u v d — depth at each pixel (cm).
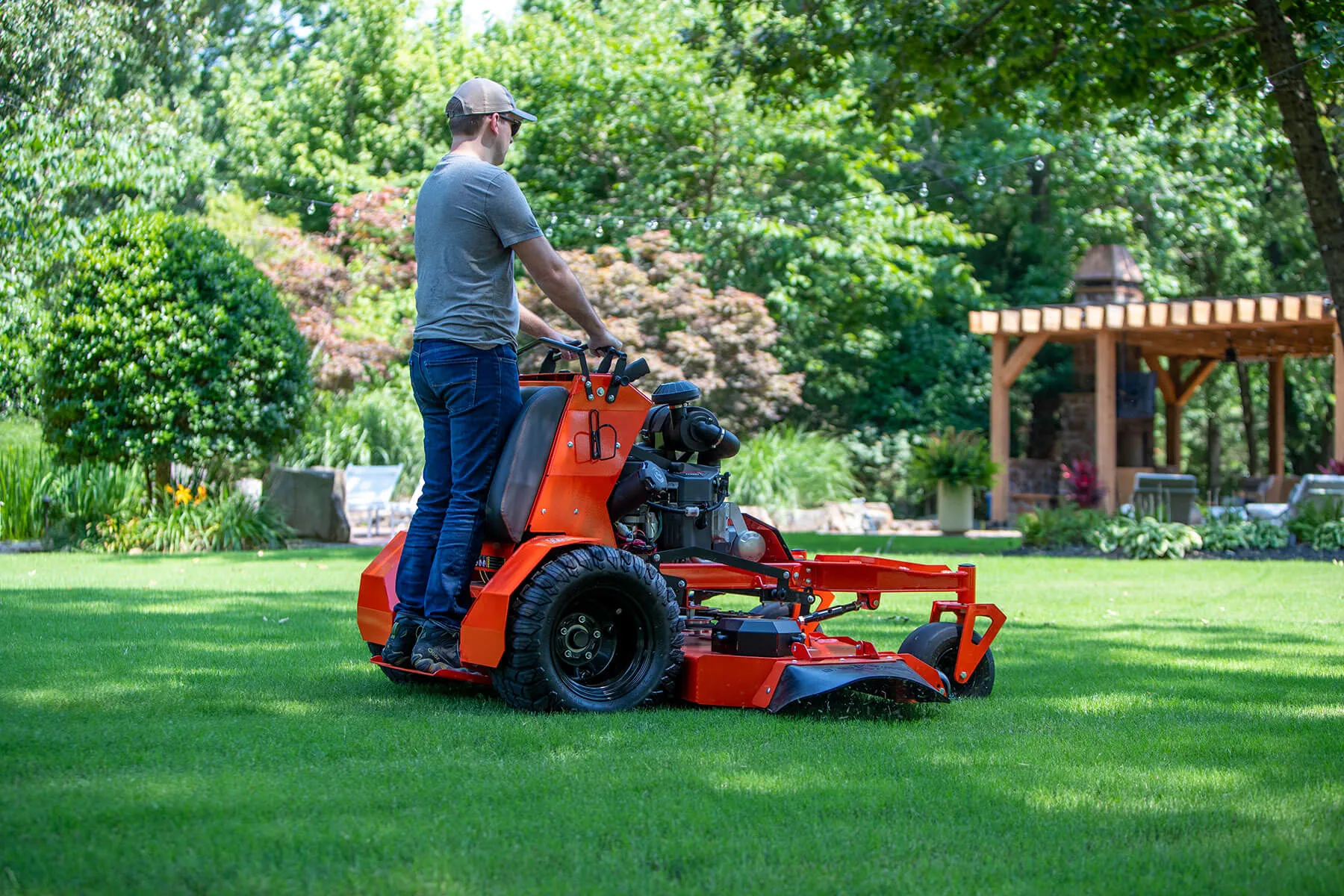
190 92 2722
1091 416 2044
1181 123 1552
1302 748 362
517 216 408
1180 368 2233
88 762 316
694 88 2294
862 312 2589
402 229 2133
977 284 2477
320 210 2708
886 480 2505
